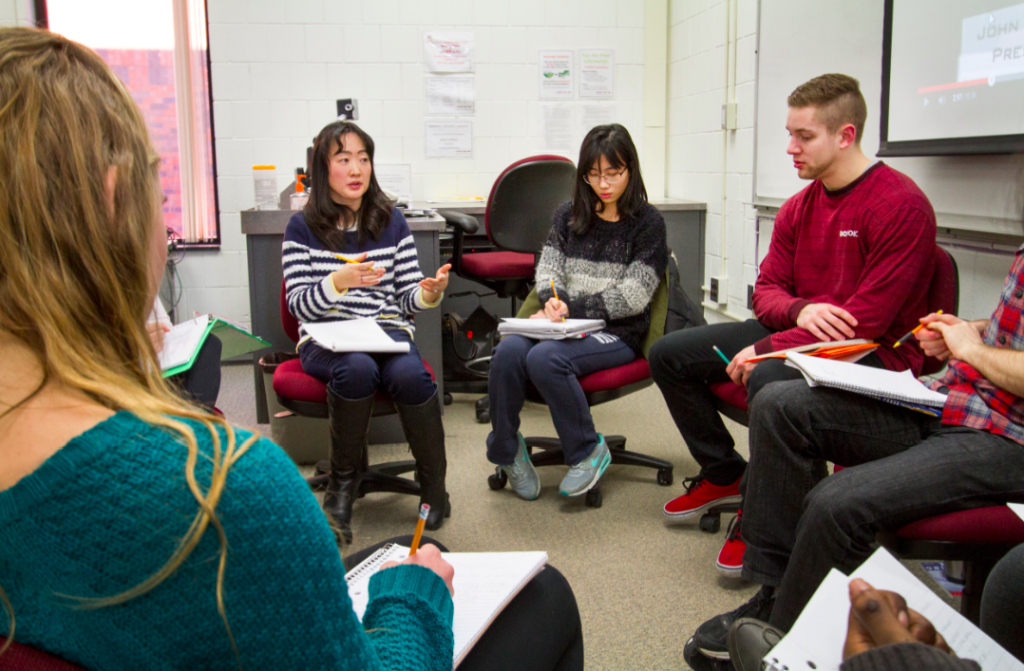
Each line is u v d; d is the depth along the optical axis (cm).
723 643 152
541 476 260
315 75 409
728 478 215
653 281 234
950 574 179
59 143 46
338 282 215
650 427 306
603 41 427
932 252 182
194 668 48
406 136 422
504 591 93
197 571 46
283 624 48
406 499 244
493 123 427
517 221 338
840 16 263
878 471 132
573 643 103
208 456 46
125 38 396
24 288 46
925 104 215
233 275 421
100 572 45
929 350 156
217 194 412
